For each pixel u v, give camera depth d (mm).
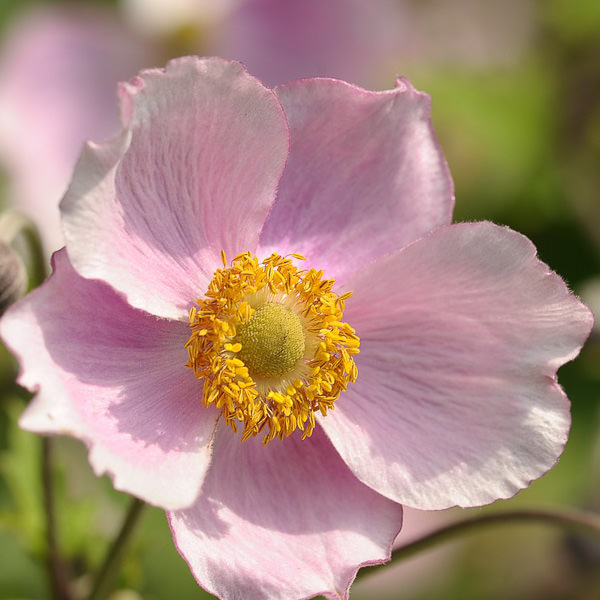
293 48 339
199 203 253
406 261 258
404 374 260
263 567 246
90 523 291
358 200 262
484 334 257
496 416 256
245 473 255
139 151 246
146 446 245
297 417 256
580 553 333
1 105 328
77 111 331
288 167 261
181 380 253
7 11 339
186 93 245
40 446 292
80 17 334
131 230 248
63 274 240
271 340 256
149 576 336
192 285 254
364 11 338
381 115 260
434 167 262
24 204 326
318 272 258
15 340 235
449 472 255
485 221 256
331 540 253
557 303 255
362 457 256
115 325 248
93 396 243
